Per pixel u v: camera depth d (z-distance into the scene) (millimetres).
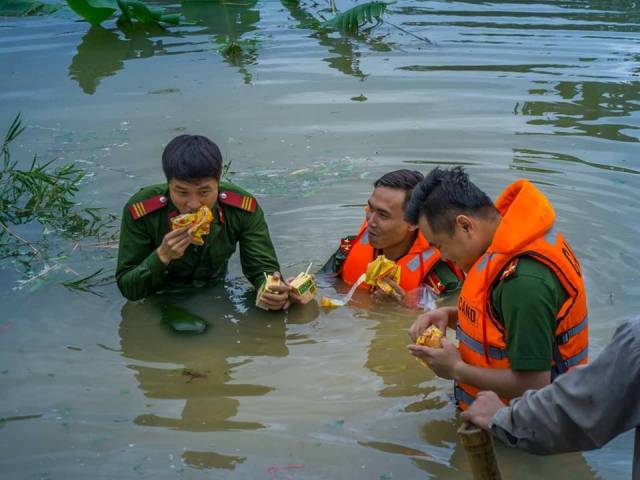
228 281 5602
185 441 3912
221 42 10219
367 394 4305
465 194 3680
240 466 3729
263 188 6652
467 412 3158
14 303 5223
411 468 3711
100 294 5367
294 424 4043
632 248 5664
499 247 3582
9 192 6715
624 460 3752
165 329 4977
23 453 3832
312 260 5742
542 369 3520
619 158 7031
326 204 6430
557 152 7148
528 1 12234
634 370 2578
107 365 4590
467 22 11094
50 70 9227
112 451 3844
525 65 9289
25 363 4586
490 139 7406
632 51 9719
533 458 3775
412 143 7359
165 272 5113
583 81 8797
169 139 7477
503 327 3670
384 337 4895
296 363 4621
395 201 5121
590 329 4754
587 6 11891
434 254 5258
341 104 8242
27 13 11508
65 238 6047
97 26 10844
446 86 8688
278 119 7906
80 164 7035
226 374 4516
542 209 3594
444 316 4188
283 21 11227
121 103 8305
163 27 10891
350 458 3779
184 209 4938
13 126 7418
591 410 2691
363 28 10852
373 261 5223
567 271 3582
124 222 5238
